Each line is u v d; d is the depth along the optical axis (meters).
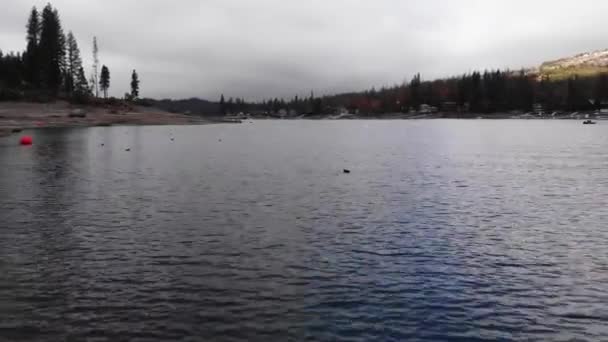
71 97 163.88
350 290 16.36
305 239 22.33
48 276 17.33
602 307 15.28
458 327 13.92
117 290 16.17
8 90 144.50
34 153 58.84
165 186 36.41
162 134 106.75
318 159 58.22
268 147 77.50
